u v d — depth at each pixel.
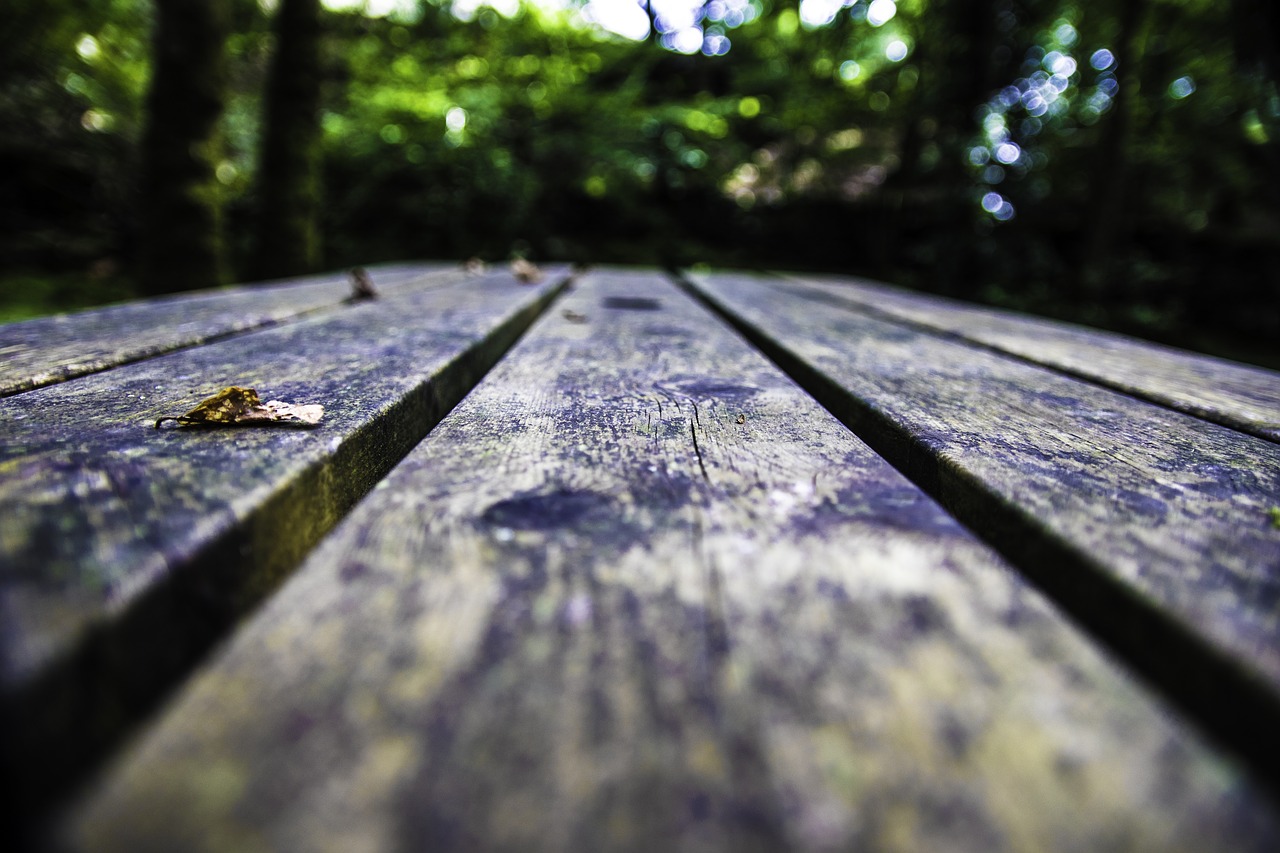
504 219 2.88
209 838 0.10
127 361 0.36
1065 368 0.42
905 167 2.99
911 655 0.14
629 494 0.20
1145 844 0.10
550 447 0.24
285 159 1.71
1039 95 2.95
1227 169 2.79
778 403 0.31
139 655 0.14
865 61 3.28
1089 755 0.11
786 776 0.11
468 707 0.12
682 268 3.09
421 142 2.76
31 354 0.36
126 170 2.36
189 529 0.17
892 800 0.11
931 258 2.86
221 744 0.11
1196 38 2.71
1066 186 3.08
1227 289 2.70
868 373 0.39
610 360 0.40
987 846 0.10
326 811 0.10
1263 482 0.23
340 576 0.16
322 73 1.76
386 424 0.27
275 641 0.14
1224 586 0.16
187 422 0.24
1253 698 0.13
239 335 0.44
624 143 3.03
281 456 0.22
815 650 0.14
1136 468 0.24
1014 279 2.79
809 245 3.30
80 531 0.16
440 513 0.19
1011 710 0.12
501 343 0.51
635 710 0.12
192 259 1.44
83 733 0.12
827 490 0.21
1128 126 2.53
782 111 3.30
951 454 0.25
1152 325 2.50
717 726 0.12
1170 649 0.15
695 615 0.15
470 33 3.04
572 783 0.11
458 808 0.10
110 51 2.25
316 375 0.33
